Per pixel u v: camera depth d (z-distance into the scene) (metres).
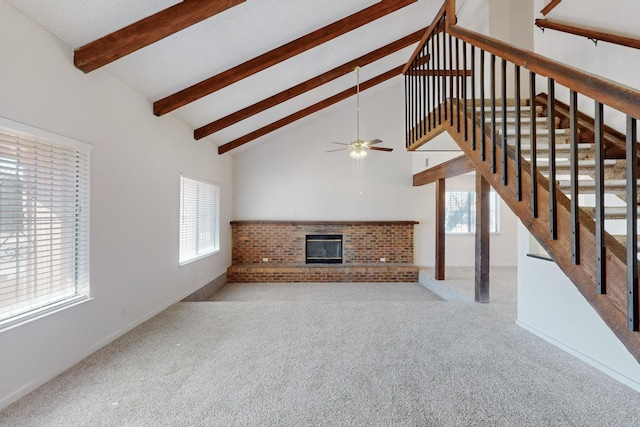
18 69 2.13
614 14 2.67
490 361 2.58
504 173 1.92
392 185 7.57
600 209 1.26
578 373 2.38
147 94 3.69
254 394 2.13
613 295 1.25
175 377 2.35
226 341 3.01
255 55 3.83
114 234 3.12
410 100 3.89
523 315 3.32
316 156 7.52
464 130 2.44
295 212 7.50
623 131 2.66
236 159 7.48
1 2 2.03
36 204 2.34
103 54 2.60
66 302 2.53
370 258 7.41
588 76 1.25
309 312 3.87
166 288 4.21
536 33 3.64
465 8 4.55
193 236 5.33
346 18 3.92
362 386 2.22
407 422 1.85
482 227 4.38
